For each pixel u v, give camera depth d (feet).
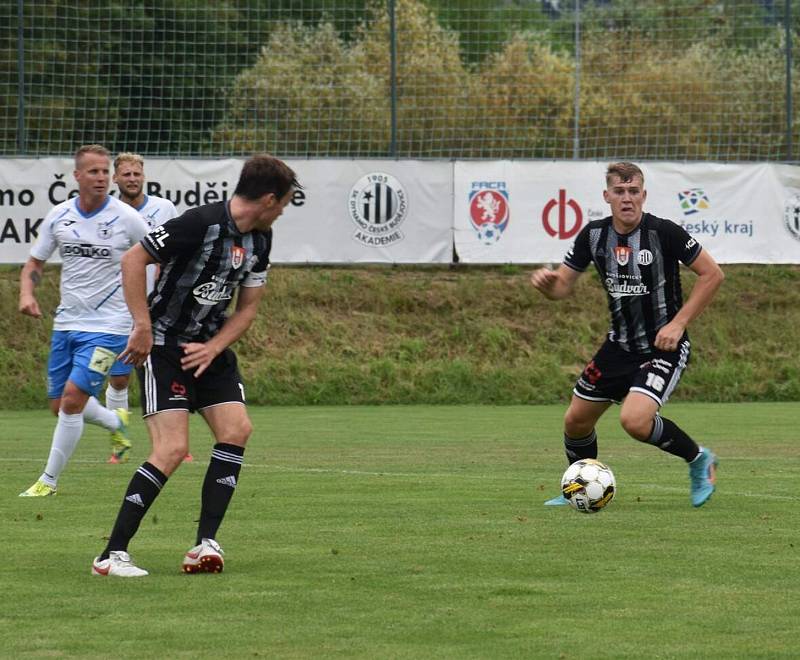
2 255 214.07
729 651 49.65
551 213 224.74
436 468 116.98
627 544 74.49
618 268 88.89
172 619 55.06
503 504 92.12
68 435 97.30
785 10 241.76
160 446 65.98
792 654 49.16
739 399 217.97
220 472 66.39
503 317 232.12
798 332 231.50
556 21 262.06
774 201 226.17
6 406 204.44
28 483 105.50
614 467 118.21
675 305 89.86
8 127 232.94
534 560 69.31
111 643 50.83
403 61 245.86
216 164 217.56
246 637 51.80
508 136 247.91
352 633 52.54
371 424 171.01
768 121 251.60
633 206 88.02
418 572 65.82
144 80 240.53
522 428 164.14
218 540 75.97
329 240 221.66
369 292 232.73
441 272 239.30
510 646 50.34
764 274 241.76
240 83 243.60
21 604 58.03
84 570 66.39
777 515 86.48
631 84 252.01
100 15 238.07
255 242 66.03
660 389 88.22
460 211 223.30
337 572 65.87
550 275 90.89
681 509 89.45
